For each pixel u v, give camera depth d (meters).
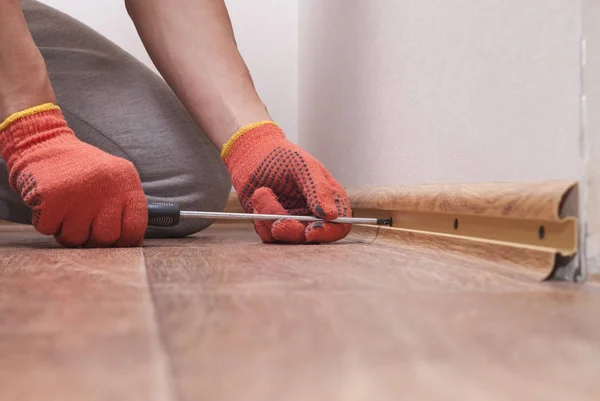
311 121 1.43
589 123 0.48
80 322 0.28
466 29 0.68
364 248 0.73
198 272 0.47
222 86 0.95
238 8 1.54
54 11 1.10
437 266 0.53
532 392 0.19
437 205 0.70
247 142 0.88
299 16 1.56
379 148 0.97
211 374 0.20
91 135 1.02
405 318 0.30
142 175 1.04
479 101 0.65
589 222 0.48
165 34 0.99
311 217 0.79
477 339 0.26
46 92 0.75
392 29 0.91
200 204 1.06
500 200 0.56
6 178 0.92
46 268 0.50
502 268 0.52
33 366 0.21
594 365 0.23
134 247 0.75
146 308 0.32
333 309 0.32
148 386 0.19
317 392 0.19
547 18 0.53
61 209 0.70
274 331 0.27
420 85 0.81
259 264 0.53
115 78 1.06
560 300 0.37
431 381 0.20
